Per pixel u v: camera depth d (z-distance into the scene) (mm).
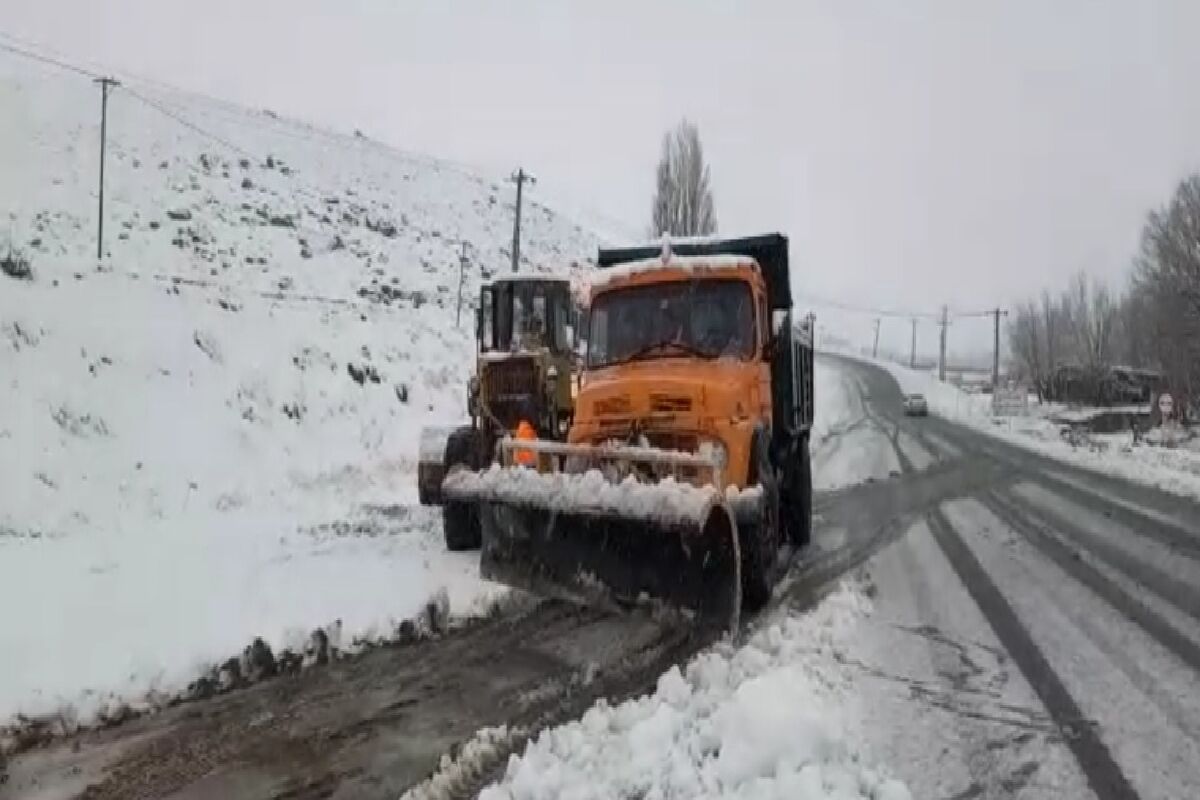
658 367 7375
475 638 6000
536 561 6211
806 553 9055
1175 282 35281
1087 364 52906
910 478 16891
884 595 7227
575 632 6109
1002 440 30078
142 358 14086
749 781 3520
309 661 5520
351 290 28734
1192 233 34312
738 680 4859
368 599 6516
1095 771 3904
